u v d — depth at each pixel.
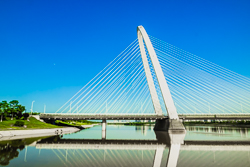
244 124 108.81
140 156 17.92
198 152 20.08
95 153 19.38
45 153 18.42
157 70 56.06
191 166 13.92
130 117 61.25
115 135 46.03
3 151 19.06
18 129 43.38
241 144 26.94
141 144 27.48
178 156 17.83
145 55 62.41
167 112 56.97
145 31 57.44
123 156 17.89
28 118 63.16
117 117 61.47
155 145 26.25
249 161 15.57
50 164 13.96
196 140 32.56
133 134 49.84
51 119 65.56
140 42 62.22
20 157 16.25
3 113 55.97
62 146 24.09
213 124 125.94
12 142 26.67
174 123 56.25
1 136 34.88
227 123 123.69
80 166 13.63
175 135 44.62
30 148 21.45
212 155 18.34
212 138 36.22
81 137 38.56
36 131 45.66
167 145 26.17
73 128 69.50
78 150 21.09
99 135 45.44
